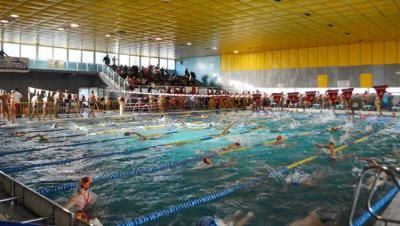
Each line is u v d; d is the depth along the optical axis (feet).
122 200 15.96
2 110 48.03
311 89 76.43
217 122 48.19
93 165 22.79
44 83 69.92
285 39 63.87
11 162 23.47
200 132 38.06
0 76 64.69
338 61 72.69
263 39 63.72
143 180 19.29
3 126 42.57
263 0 37.09
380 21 47.83
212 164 22.81
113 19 46.21
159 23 48.96
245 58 85.35
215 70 90.53
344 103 65.82
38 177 19.86
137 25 50.37
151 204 15.42
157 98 67.36
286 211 14.46
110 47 74.59
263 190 17.31
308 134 36.47
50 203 12.01
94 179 19.42
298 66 77.82
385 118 53.93
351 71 71.31
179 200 15.93
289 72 79.05
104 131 38.99
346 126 43.60
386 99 64.95
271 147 28.76
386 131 38.70
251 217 13.87
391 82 67.05
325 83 74.49
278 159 24.16
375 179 9.45
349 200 15.52
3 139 33.06
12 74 65.87
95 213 14.37
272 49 78.74
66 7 39.70
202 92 79.00
